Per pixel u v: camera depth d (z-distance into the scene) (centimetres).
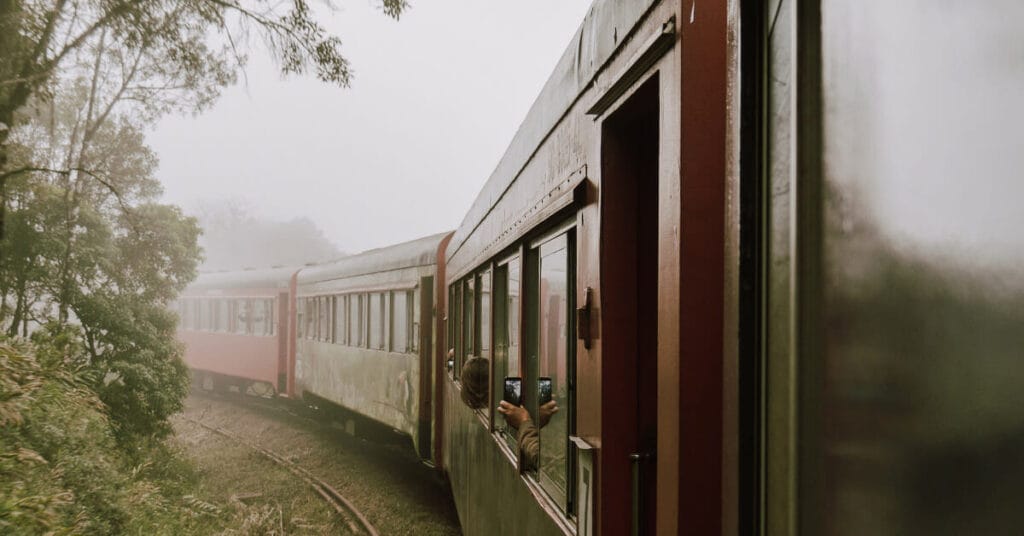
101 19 618
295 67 602
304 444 1266
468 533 592
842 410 91
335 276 1303
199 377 2081
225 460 1122
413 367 909
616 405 203
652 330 207
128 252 973
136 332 924
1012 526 66
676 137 155
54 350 675
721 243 151
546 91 303
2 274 775
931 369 77
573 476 251
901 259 82
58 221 823
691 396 148
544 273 305
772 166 109
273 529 795
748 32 116
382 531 789
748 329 114
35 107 659
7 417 504
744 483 113
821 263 96
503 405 353
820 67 98
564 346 264
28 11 583
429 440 873
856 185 90
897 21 83
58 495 477
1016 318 66
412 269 939
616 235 209
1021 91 65
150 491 718
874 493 85
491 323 458
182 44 665
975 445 71
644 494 200
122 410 871
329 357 1304
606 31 211
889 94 84
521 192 360
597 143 215
